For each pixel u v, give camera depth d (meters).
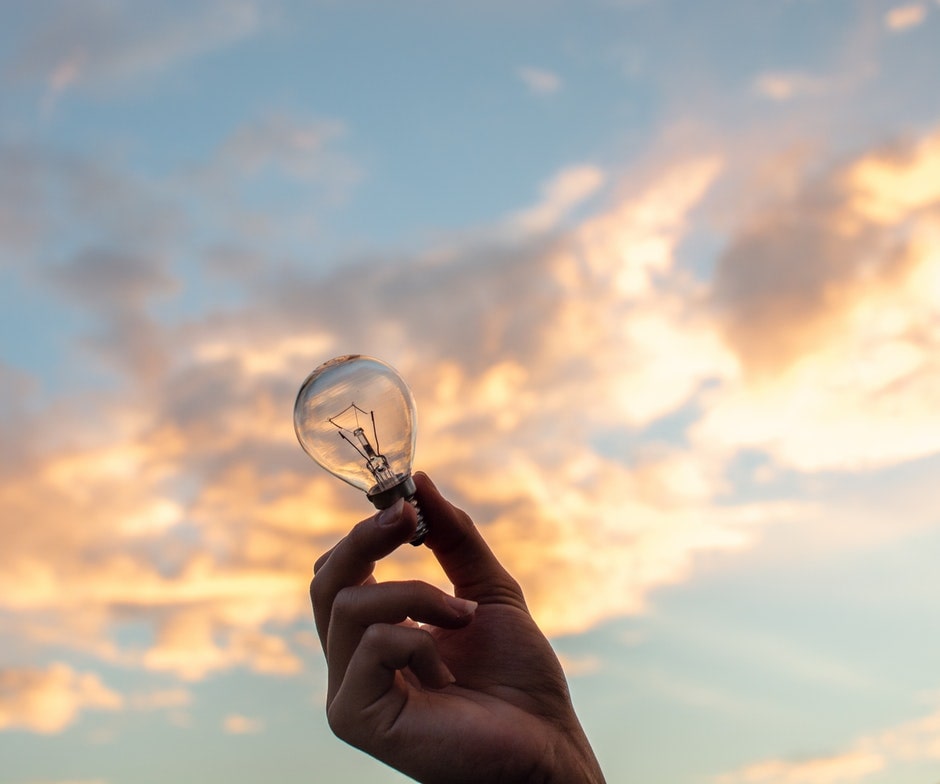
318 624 0.44
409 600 0.42
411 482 0.46
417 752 0.41
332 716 0.42
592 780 0.44
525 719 0.43
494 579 0.46
